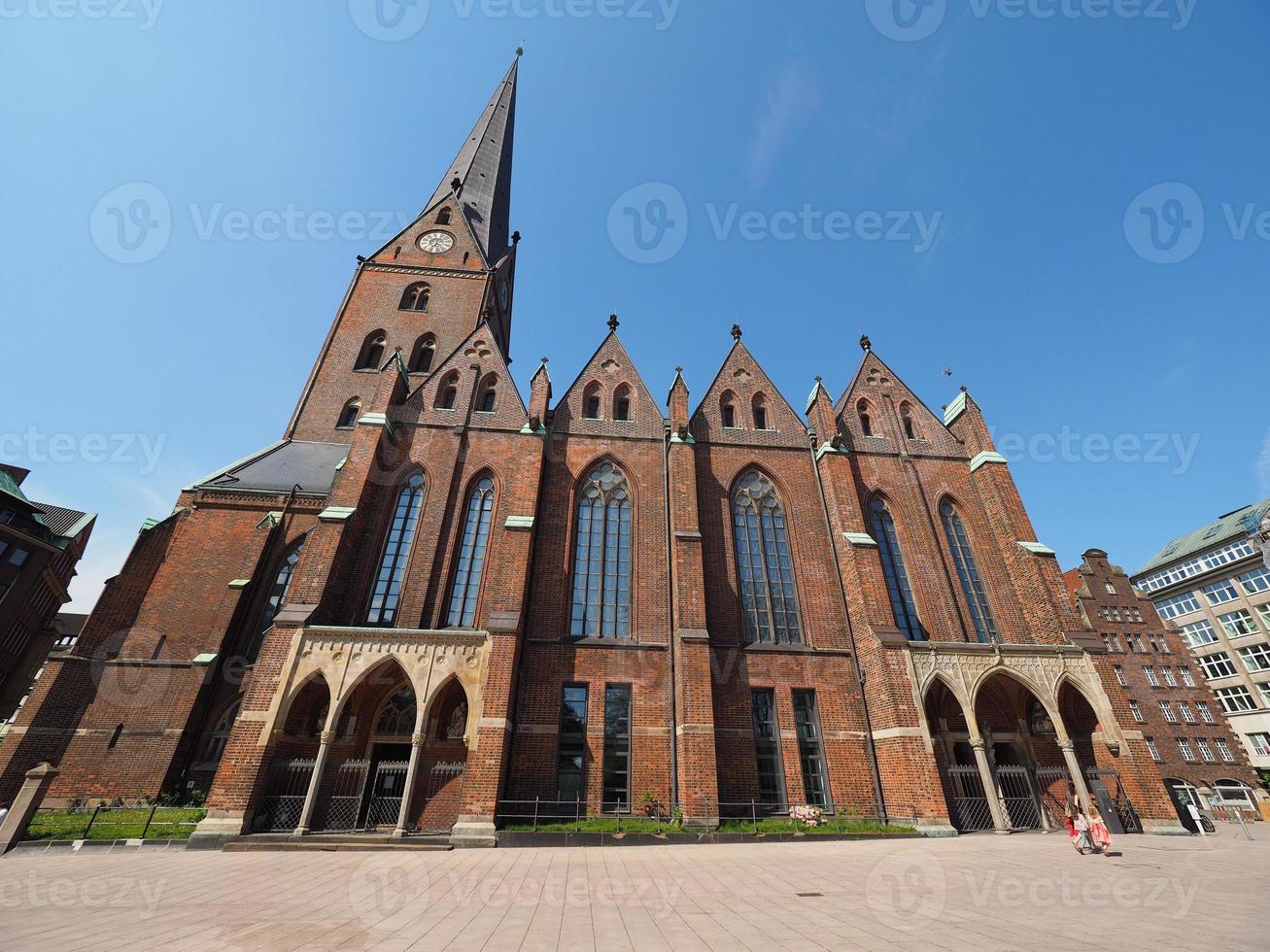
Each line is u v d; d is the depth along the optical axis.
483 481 31.14
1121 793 24.66
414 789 23.25
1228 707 70.50
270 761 21.55
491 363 35.44
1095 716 25.97
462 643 23.66
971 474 34.38
